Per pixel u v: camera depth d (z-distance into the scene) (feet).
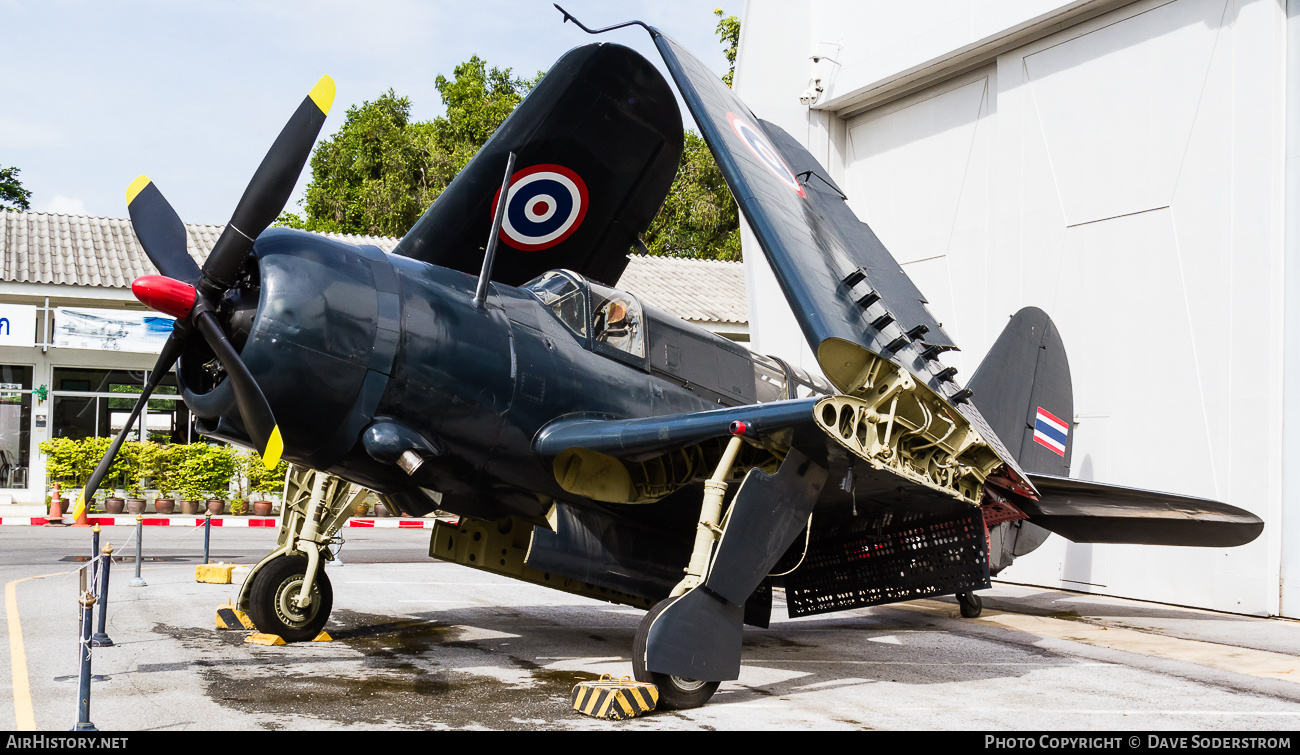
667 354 19.81
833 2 40.91
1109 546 31.40
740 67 44.93
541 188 21.94
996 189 35.65
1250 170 27.89
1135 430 30.60
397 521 56.08
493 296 17.33
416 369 15.62
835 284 14.66
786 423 14.53
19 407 53.21
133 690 14.26
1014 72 35.01
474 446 16.56
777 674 17.62
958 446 15.37
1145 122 30.86
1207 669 19.19
